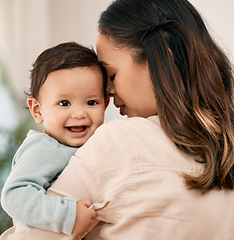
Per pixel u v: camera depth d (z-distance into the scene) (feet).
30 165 3.22
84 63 3.68
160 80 3.18
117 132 3.04
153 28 3.28
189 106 3.15
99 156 2.97
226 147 3.06
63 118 3.65
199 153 3.04
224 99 3.28
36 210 2.89
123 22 3.41
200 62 3.24
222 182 2.97
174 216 2.86
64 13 10.98
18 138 9.14
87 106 3.74
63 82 3.63
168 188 2.89
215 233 2.90
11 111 10.13
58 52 3.75
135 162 2.93
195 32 3.34
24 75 11.16
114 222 2.93
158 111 3.16
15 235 3.00
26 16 11.13
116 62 3.44
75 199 2.91
